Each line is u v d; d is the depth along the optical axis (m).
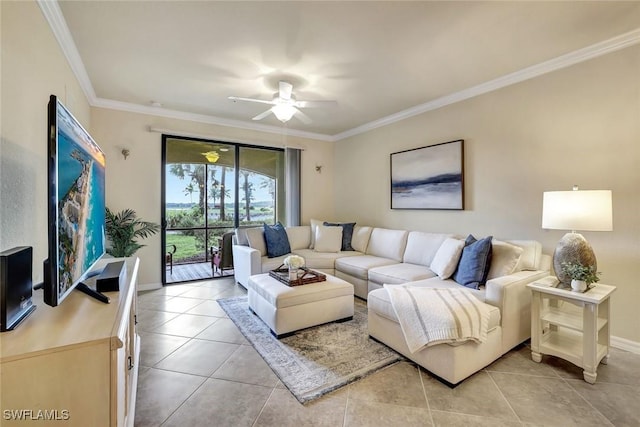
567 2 1.90
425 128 3.90
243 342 2.48
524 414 1.64
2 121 1.32
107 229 3.51
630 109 2.29
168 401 1.74
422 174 3.92
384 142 4.55
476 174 3.32
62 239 1.13
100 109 3.65
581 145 2.54
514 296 2.26
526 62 2.71
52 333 0.99
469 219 3.40
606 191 2.03
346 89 3.32
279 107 3.03
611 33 2.25
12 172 1.40
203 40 2.33
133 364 1.82
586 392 1.83
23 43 1.55
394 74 2.94
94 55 2.55
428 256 3.42
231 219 4.80
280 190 5.25
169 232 4.28
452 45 2.41
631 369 2.08
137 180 3.90
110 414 0.97
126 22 2.09
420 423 1.57
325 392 1.82
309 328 2.72
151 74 2.93
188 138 4.30
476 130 3.32
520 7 1.94
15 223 1.43
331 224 4.77
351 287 2.91
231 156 4.77
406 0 1.87
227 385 1.89
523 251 2.63
